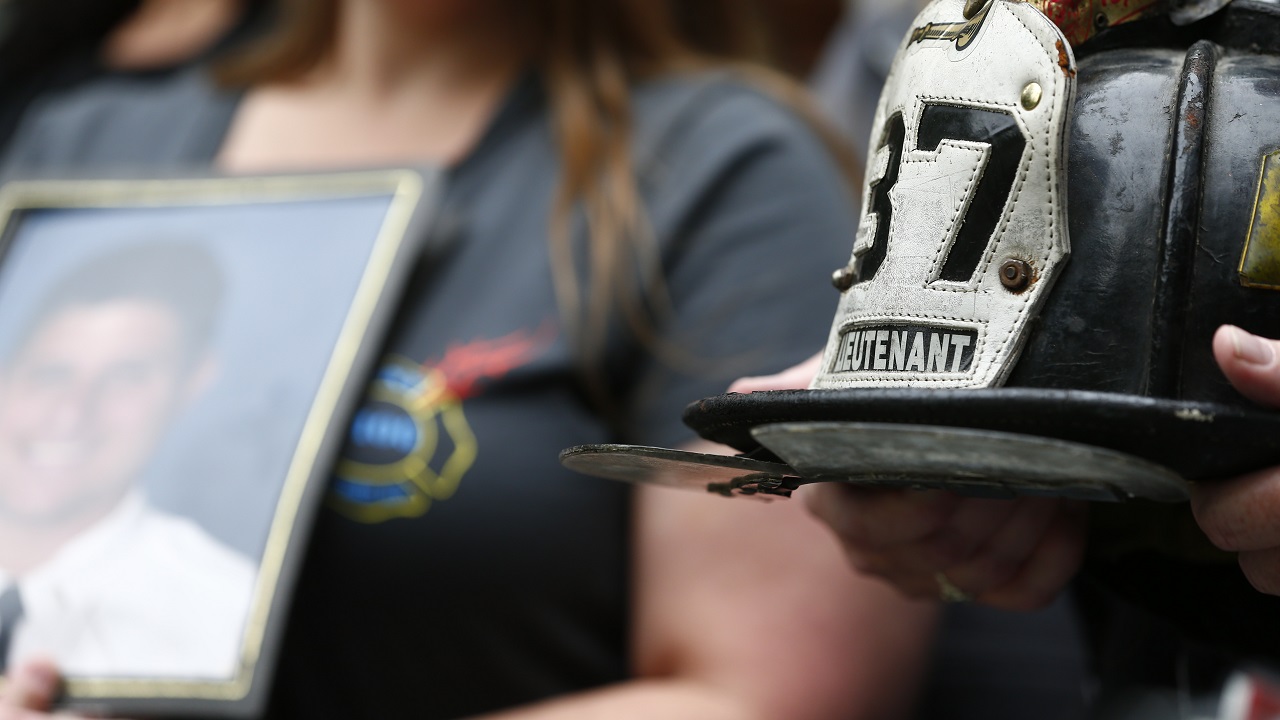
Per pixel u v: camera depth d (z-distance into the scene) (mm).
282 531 2047
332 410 2109
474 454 2080
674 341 2146
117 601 2088
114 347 2279
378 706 2072
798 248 2176
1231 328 1194
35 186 2516
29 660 2066
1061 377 1270
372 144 2537
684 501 2086
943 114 1348
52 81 3264
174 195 2428
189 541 2088
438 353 2170
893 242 1365
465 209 2328
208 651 2029
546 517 2064
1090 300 1271
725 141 2252
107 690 2049
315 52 2744
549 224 2236
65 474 2197
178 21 3393
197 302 2289
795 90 2457
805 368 1661
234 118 2684
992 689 2545
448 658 2059
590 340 2139
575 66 2422
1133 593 1700
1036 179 1286
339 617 2076
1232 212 1252
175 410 2203
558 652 2070
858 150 2930
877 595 2055
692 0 2740
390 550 2062
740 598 2041
